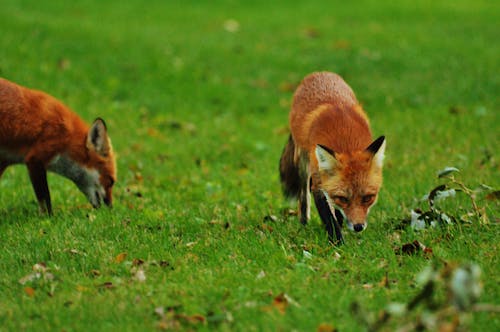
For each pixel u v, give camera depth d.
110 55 25.33
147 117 20.39
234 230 10.91
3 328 7.65
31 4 33.16
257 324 7.45
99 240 10.62
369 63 25.75
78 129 12.92
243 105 21.91
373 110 21.05
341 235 10.30
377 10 35.75
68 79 22.72
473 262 8.88
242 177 15.02
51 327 7.64
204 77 24.17
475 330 7.04
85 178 13.09
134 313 7.90
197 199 13.42
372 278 8.72
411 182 13.50
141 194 13.72
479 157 15.31
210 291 8.32
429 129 18.31
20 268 9.56
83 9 33.59
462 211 11.20
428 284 6.35
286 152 12.46
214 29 31.11
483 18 33.81
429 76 24.25
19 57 23.55
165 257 9.80
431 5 36.94
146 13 33.91
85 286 8.83
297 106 12.13
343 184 9.84
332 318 7.51
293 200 12.41
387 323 7.14
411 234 10.16
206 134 18.94
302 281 8.55
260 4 37.12
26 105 12.22
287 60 26.11
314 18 33.88
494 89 22.25
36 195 12.52
